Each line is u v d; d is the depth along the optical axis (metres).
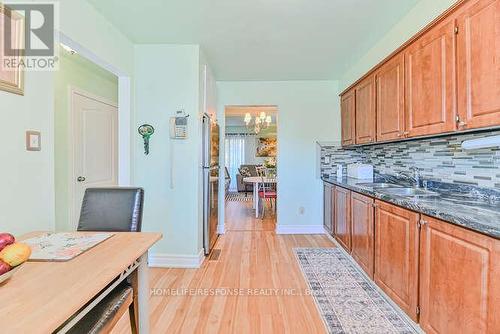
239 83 4.46
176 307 2.21
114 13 2.37
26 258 1.00
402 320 2.00
